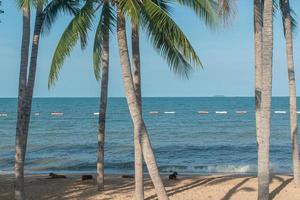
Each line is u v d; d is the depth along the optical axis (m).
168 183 17.44
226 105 144.00
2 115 95.25
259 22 13.35
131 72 10.93
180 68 11.10
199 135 50.41
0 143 43.38
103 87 15.31
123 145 40.06
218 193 15.34
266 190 10.91
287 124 62.78
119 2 9.80
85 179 18.52
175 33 9.74
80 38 10.85
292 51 15.81
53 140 46.06
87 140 45.66
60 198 14.95
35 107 135.75
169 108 124.25
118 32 10.75
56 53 10.51
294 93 16.00
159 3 11.12
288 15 15.69
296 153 16.19
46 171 25.91
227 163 28.55
